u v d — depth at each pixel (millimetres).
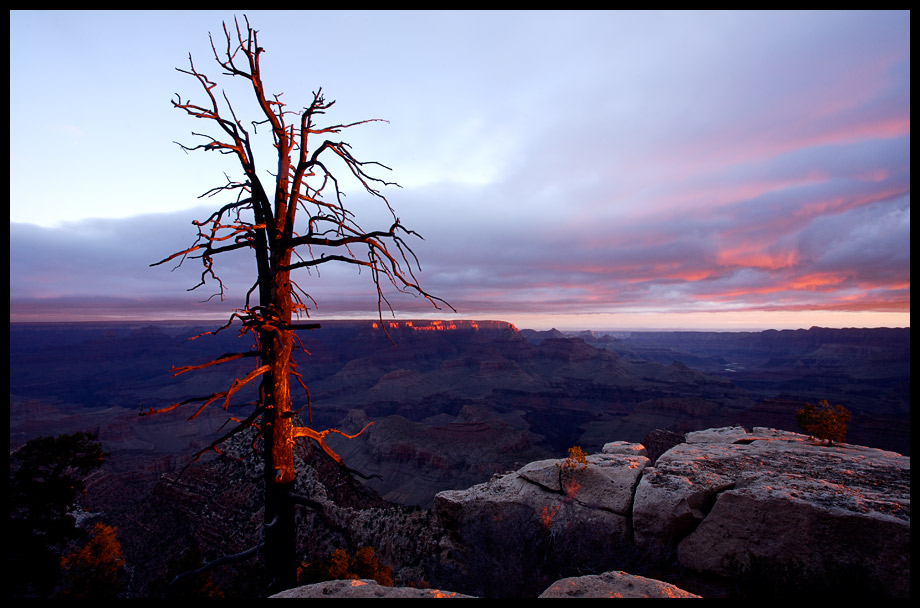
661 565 8648
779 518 8227
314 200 8734
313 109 8539
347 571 9453
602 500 10250
